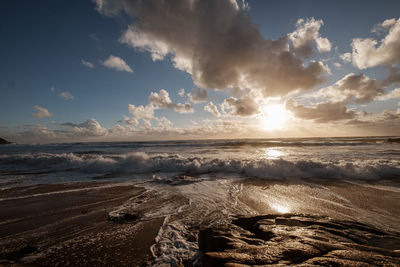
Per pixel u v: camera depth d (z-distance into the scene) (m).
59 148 30.66
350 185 7.26
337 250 2.28
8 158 13.29
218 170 10.43
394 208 5.00
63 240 3.69
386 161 10.09
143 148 26.88
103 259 3.10
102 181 8.56
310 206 5.25
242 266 2.07
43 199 6.11
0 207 5.45
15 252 3.30
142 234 3.88
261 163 10.20
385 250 2.28
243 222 3.98
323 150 19.28
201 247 3.21
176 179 8.58
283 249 2.43
